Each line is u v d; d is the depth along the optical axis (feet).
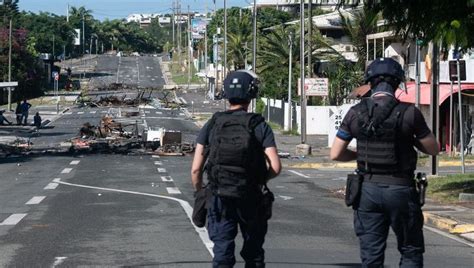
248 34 355.97
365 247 25.25
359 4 67.31
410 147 25.07
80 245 46.60
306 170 119.65
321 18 294.46
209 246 45.93
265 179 25.86
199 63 521.24
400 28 64.18
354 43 218.38
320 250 45.37
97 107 325.62
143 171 111.86
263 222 25.85
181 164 126.52
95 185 89.97
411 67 156.56
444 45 62.13
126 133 185.68
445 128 145.69
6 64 342.44
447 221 56.75
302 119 148.56
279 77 249.14
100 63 636.48
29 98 364.99
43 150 156.56
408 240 25.20
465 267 40.91
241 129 25.32
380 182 24.75
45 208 66.44
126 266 39.78
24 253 43.88
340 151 25.81
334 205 71.05
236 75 26.00
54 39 643.86
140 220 58.29
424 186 25.52
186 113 295.07
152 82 480.64
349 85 219.82
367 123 24.85
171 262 40.75
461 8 58.34
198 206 26.25
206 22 474.49
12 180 97.14
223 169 25.34
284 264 40.63
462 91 138.31
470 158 129.70
